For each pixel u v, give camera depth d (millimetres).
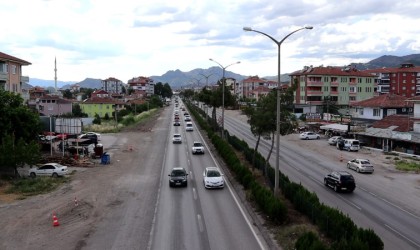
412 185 37625
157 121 114375
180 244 21203
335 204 30078
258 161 40594
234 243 21234
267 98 35938
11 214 27219
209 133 71812
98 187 35469
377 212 28094
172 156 53688
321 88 113000
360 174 42969
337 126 74250
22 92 70750
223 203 29594
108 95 177625
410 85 139750
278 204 23734
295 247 18250
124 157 53344
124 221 25422
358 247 16859
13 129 41812
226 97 79750
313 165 48031
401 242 21859
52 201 30625
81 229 23906
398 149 58406
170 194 32688
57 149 57406
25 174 41562
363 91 117000
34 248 20906
